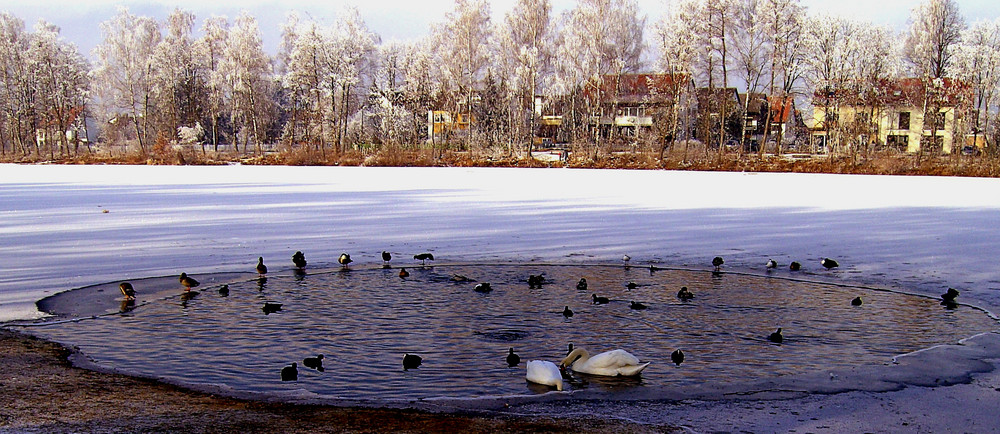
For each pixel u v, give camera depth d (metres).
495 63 68.12
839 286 10.93
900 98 61.53
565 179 37.94
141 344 7.62
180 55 78.62
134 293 9.86
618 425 5.42
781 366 7.04
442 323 8.63
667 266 12.55
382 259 13.05
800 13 55.84
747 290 10.63
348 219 18.94
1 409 5.52
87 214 19.92
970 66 53.59
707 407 5.88
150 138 76.88
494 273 11.84
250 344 7.69
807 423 5.55
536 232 16.62
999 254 13.84
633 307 9.44
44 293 10.02
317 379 6.55
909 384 6.51
